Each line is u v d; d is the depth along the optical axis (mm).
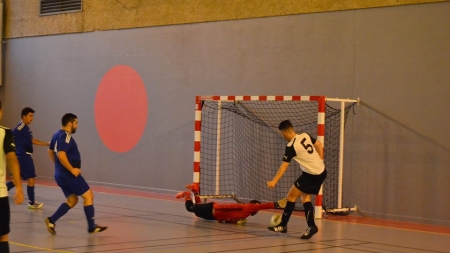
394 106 11422
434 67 10977
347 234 9398
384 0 11555
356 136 11883
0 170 5504
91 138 16484
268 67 13164
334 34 12211
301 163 8844
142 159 15383
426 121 11047
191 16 14500
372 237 9148
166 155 14930
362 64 11836
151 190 15172
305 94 12586
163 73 15031
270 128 13094
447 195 10766
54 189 15227
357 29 11914
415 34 11203
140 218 10562
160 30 15102
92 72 16500
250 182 13414
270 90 13117
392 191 11398
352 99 11875
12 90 18391
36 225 9438
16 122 18297
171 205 12578
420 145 11102
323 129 10969
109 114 16094
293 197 9055
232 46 13758
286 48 12883
